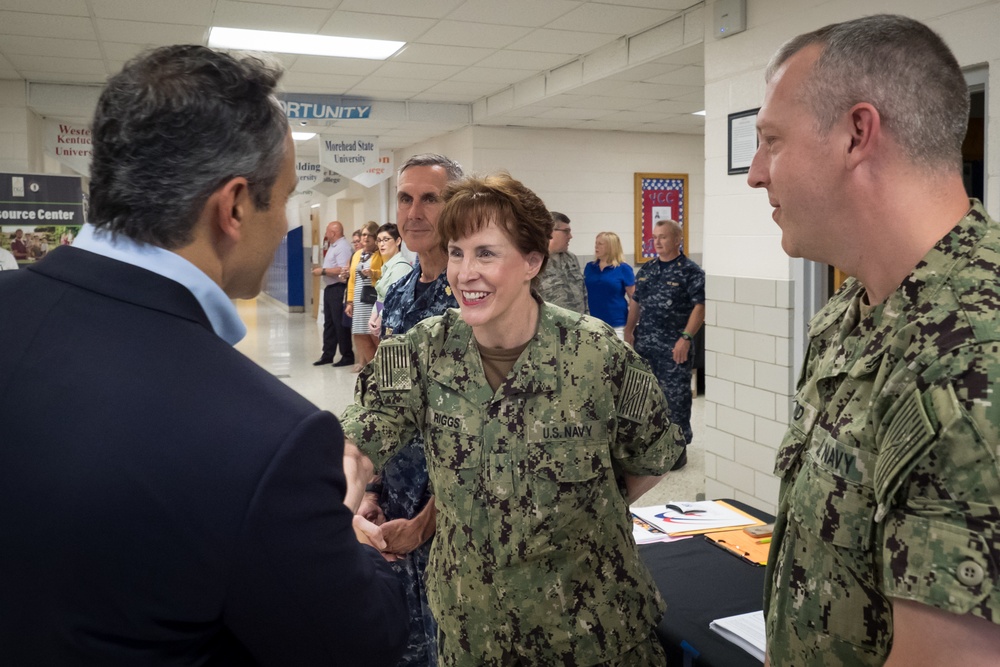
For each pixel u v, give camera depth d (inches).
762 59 152.7
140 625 25.3
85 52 219.9
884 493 28.9
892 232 32.0
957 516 26.5
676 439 55.3
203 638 27.0
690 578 65.2
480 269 50.0
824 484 34.2
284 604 26.3
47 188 225.1
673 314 188.2
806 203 33.7
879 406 30.8
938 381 27.9
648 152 342.0
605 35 207.2
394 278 214.8
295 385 296.5
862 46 31.6
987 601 25.5
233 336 32.1
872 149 31.6
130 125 27.9
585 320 54.7
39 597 25.2
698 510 81.1
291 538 26.0
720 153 166.1
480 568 52.2
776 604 37.7
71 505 24.8
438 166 79.2
